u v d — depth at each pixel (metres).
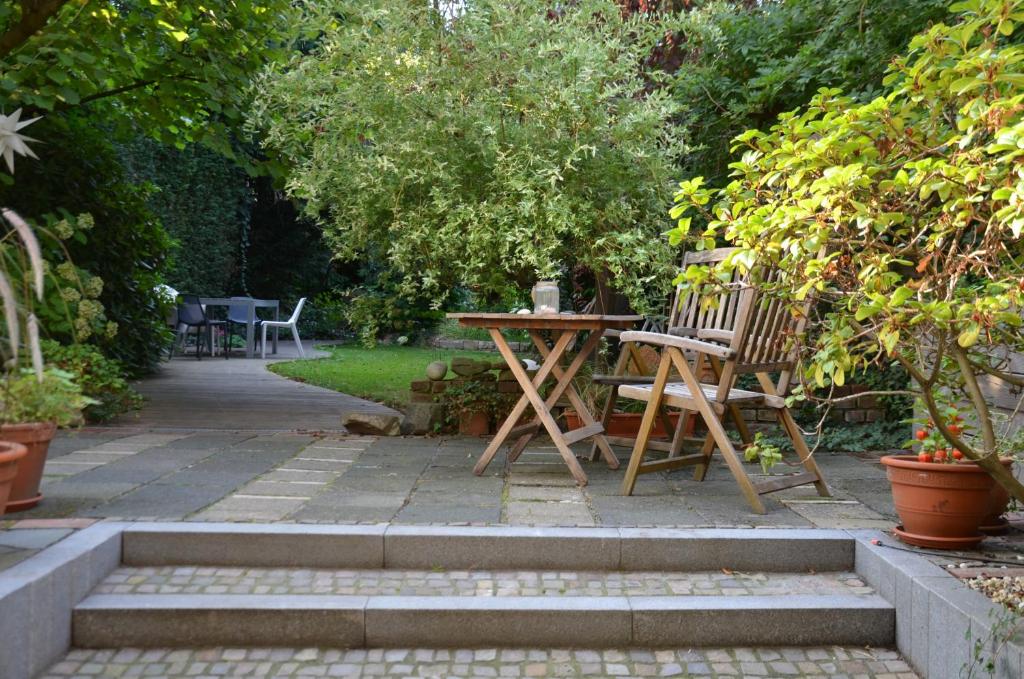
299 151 5.90
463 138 5.24
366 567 3.02
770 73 5.51
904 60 2.59
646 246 5.07
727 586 2.89
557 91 4.84
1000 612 2.24
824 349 2.44
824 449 5.08
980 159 2.24
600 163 5.18
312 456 4.61
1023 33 4.05
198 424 5.96
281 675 2.46
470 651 2.64
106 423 5.84
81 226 5.93
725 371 3.51
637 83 5.26
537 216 4.80
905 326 2.18
